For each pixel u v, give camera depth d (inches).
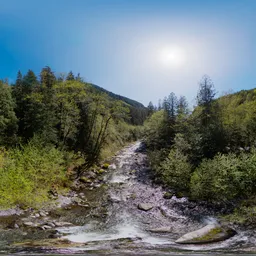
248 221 453.1
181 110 1473.9
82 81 1296.8
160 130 1438.2
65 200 665.0
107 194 748.6
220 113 1300.4
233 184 564.4
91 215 563.8
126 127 2236.7
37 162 714.2
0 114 899.4
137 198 700.7
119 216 560.1
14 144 871.7
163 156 1007.0
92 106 1280.8
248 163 569.9
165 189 772.0
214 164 642.8
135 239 405.4
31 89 1186.6
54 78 1369.3
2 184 560.7
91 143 1298.0
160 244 373.4
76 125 1242.0
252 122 1023.6
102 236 423.8
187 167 738.8
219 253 319.0
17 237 393.4
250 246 348.8
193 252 326.0
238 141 1010.1
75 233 437.1
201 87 1437.0
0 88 987.3
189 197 663.1
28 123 988.6
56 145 1032.8
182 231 456.4
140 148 1647.4
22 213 520.4
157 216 559.8
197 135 960.3
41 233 423.5
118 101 1346.0
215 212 540.4
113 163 1203.9
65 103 1118.4
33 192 635.5
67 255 304.8
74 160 1045.2
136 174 997.8
